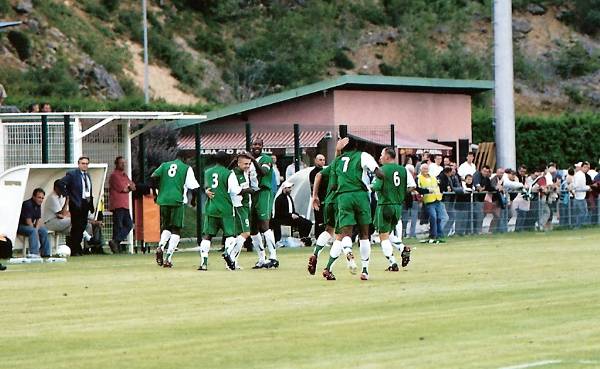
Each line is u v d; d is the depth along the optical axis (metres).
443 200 73.06
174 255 60.31
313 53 161.62
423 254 56.66
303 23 167.38
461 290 38.66
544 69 177.50
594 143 118.94
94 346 27.58
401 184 46.66
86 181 60.06
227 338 28.45
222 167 48.75
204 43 154.62
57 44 131.50
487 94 164.88
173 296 38.03
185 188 51.22
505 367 23.72
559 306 33.72
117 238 62.78
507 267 47.97
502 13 93.50
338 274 45.56
